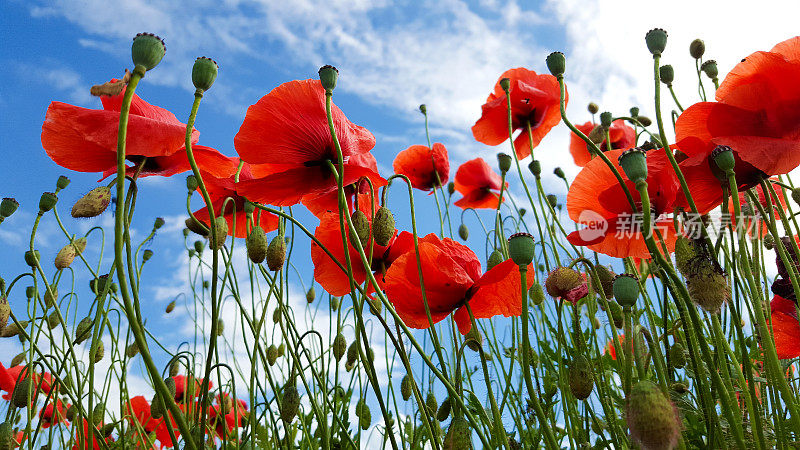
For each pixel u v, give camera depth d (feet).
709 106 1.35
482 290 1.51
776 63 1.31
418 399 1.24
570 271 1.45
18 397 1.51
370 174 1.48
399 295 1.48
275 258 1.42
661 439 0.98
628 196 1.28
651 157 1.35
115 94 0.99
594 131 2.08
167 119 1.41
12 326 1.62
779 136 1.33
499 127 2.52
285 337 1.45
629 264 1.73
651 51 1.27
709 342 1.53
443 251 1.47
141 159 1.41
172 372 1.87
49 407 2.08
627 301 1.14
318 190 1.50
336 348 1.65
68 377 1.51
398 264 1.46
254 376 1.54
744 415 1.44
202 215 1.60
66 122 1.28
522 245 1.09
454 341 1.44
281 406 1.40
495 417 1.28
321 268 1.61
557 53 1.33
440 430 1.47
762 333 1.16
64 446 1.68
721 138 1.26
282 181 1.47
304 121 1.45
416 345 1.22
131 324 0.93
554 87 2.41
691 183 1.35
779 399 1.28
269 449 1.71
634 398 1.00
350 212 1.62
